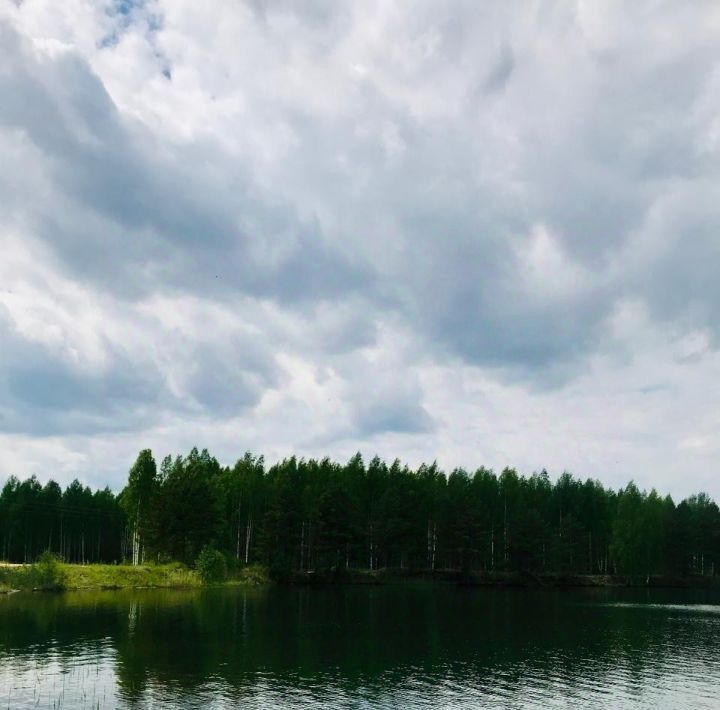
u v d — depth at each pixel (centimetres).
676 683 3956
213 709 3066
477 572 13312
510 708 3312
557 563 13662
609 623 6888
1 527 15400
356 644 4950
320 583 11981
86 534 16625
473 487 15200
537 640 5478
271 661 4178
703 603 9950
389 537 12769
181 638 4938
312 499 13000
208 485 11512
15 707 3062
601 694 3647
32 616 5931
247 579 11219
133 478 12156
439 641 5244
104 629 5262
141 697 3238
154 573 9956
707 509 16600
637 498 15350
